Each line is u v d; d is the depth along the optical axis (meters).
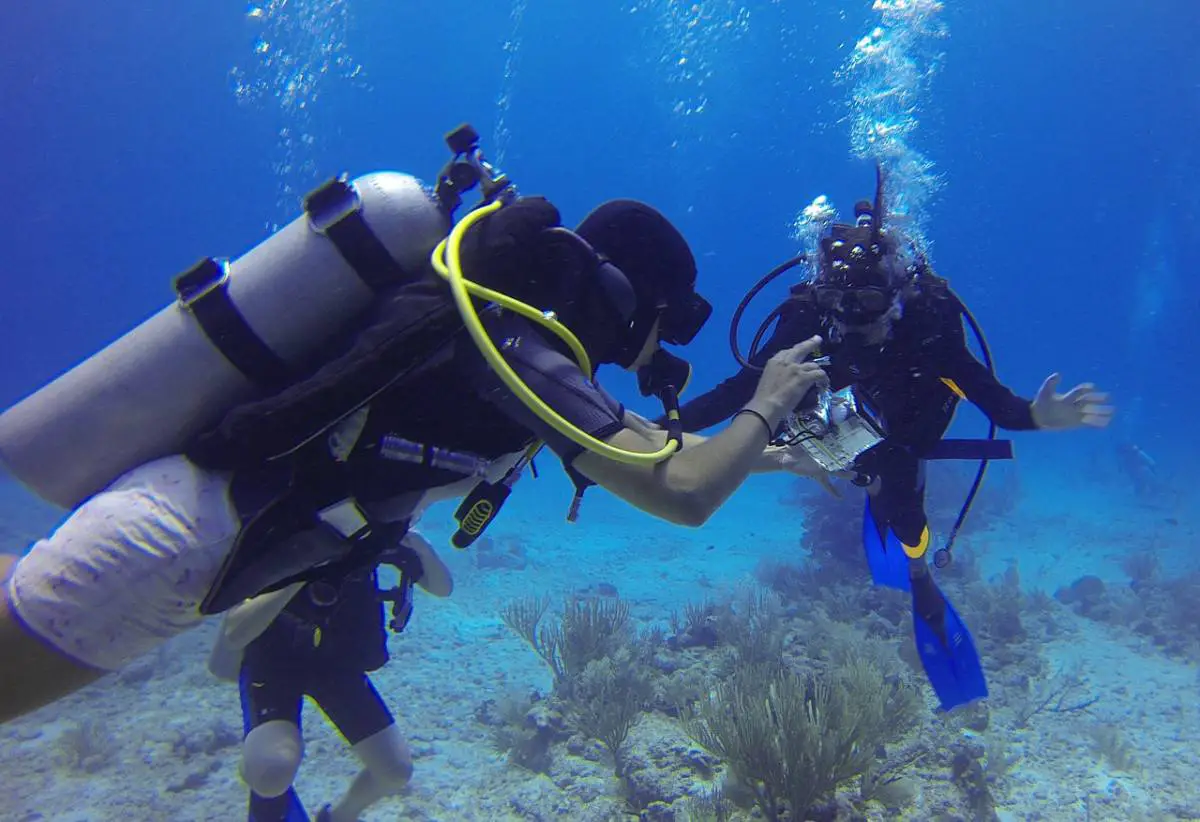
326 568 1.79
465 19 60.12
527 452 1.90
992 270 91.62
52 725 6.92
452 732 6.54
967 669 4.54
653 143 73.25
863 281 3.51
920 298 3.64
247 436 1.62
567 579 11.64
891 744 5.02
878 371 3.70
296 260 1.79
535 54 64.12
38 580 1.52
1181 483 19.12
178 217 83.94
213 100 69.38
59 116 70.19
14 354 79.06
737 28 53.16
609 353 1.95
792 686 4.53
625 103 68.88
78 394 1.76
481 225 1.76
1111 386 59.84
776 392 1.74
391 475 1.72
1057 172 74.56
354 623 3.93
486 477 1.97
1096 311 94.44
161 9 58.28
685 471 1.57
